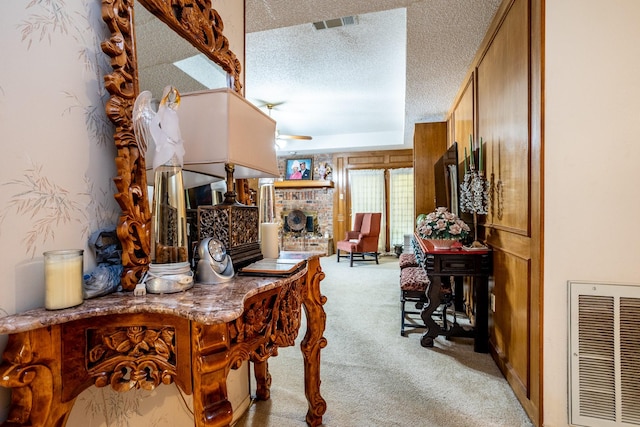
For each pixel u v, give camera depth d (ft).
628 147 4.65
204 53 4.52
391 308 11.32
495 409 5.41
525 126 5.48
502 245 6.78
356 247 20.40
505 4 6.40
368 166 24.90
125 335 2.48
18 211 2.32
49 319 2.13
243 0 6.01
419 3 6.70
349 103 16.25
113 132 3.05
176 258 3.01
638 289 4.55
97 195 2.91
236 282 3.23
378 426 4.96
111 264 2.85
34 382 2.15
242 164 3.53
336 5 6.82
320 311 5.11
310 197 25.86
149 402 3.64
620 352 4.60
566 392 4.83
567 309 4.84
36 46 2.43
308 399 4.99
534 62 5.12
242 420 5.16
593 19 4.71
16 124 2.31
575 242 4.82
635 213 4.64
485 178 8.21
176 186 3.05
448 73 10.09
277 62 11.52
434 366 6.95
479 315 7.69
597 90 4.72
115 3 2.94
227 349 2.54
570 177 4.83
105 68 2.98
